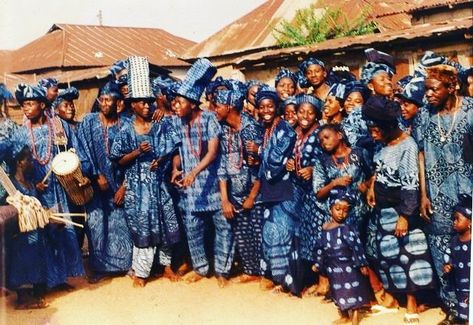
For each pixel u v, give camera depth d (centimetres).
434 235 456
